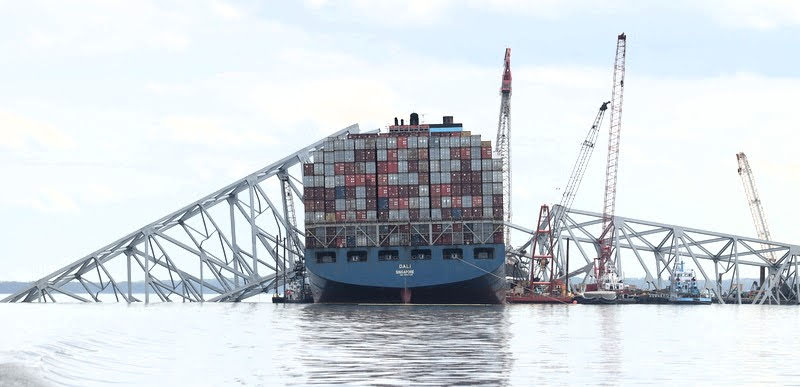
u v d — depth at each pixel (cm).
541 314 12988
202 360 5984
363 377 5072
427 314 12219
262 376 5144
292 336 8088
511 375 5141
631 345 7112
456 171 15750
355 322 10238
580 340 7594
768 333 8831
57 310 15625
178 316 12469
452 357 6097
